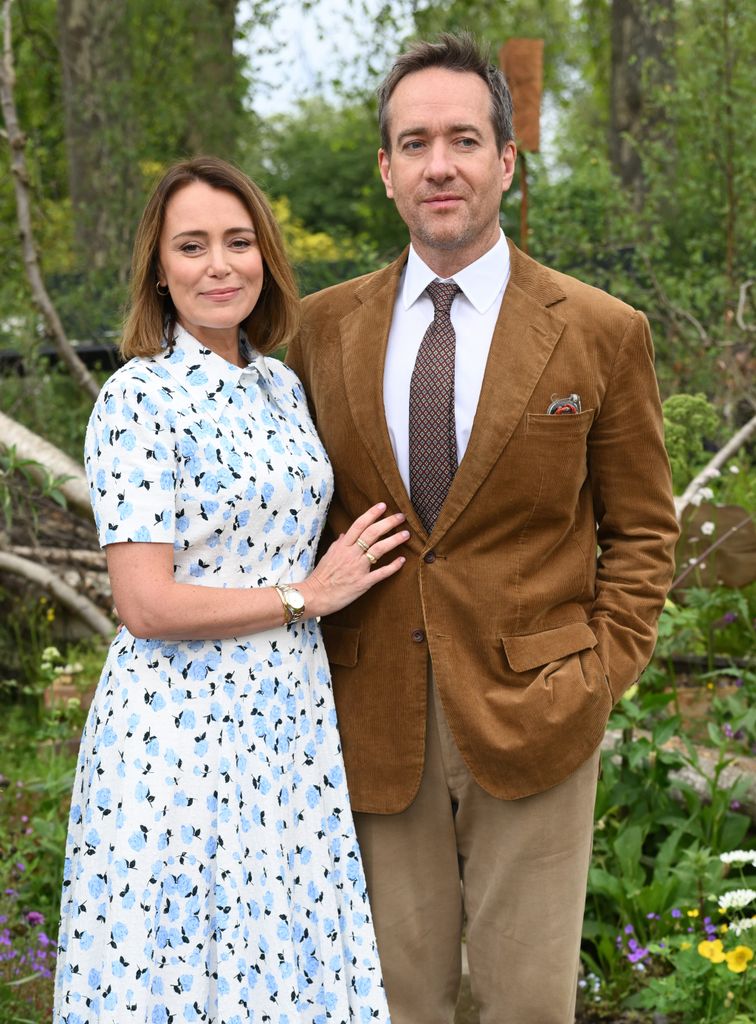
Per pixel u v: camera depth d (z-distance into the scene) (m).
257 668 2.21
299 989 2.26
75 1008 2.20
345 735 2.40
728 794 3.27
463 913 2.55
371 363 2.34
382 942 2.41
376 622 2.36
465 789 2.36
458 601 2.29
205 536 2.17
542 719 2.25
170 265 2.22
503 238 2.39
